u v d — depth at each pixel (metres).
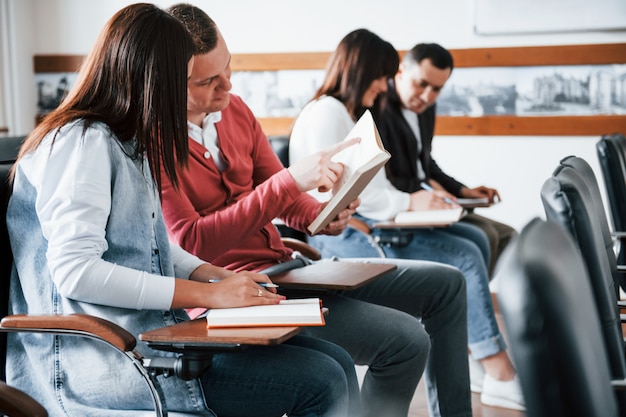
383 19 4.48
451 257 3.03
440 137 4.48
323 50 4.59
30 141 1.67
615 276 1.96
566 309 0.85
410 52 3.34
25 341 1.69
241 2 4.68
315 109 2.86
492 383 3.01
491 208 4.43
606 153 2.74
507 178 4.39
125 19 1.67
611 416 0.99
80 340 1.65
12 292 1.73
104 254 1.65
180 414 1.62
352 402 1.86
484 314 3.01
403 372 2.13
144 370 1.50
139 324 1.62
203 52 2.02
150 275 1.60
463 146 4.44
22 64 4.98
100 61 1.67
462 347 2.44
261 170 2.44
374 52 2.90
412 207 3.06
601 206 1.97
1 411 1.17
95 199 1.58
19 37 4.96
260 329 1.48
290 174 2.06
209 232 2.05
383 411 2.16
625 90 4.18
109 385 1.63
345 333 2.11
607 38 4.18
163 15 1.69
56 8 4.97
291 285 1.96
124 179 1.64
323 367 1.68
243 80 4.70
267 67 4.64
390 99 3.38
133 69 1.64
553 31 4.22
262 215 2.06
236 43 4.71
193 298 1.60
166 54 1.66
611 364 1.49
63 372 1.66
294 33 4.62
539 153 4.34
